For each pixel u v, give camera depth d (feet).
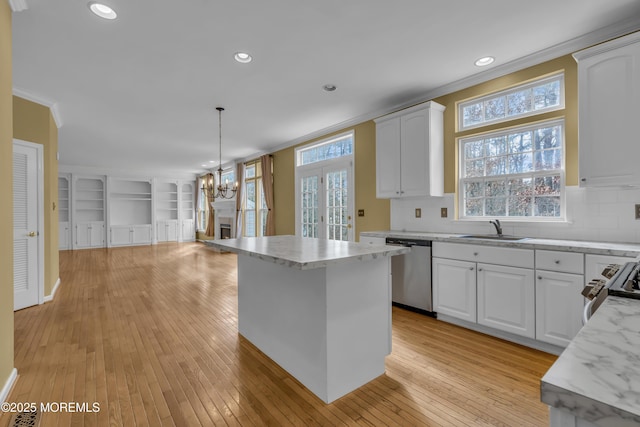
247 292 9.17
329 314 6.23
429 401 6.21
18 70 10.21
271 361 7.93
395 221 14.02
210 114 14.96
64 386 6.77
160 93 12.31
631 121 7.20
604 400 1.37
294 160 20.33
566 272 7.57
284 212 21.43
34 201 12.27
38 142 12.46
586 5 7.36
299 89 12.12
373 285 7.02
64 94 12.23
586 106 7.79
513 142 10.59
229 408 6.07
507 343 8.68
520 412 5.82
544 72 9.60
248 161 26.08
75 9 7.23
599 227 8.63
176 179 36.14
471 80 11.18
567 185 9.18
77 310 11.84
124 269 20.02
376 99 13.24
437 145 11.85
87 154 24.53
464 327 9.81
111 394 6.50
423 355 8.05
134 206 34.35
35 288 12.36
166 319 10.91
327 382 6.20
